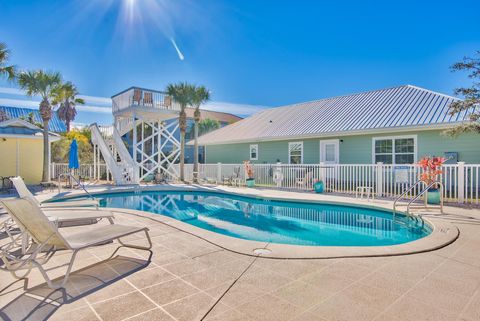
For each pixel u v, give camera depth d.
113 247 4.54
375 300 2.81
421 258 3.99
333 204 9.71
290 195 11.21
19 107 31.64
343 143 15.26
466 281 3.24
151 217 6.80
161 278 3.35
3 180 13.37
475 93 9.39
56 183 16.22
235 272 3.51
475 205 8.44
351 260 3.91
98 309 2.66
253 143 20.14
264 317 2.51
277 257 4.02
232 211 10.09
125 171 16.64
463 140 11.69
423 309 2.64
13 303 2.78
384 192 10.99
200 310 2.64
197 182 17.81
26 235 4.09
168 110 17.97
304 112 19.58
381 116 13.99
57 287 3.09
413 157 12.91
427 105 13.40
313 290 3.02
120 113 18.42
